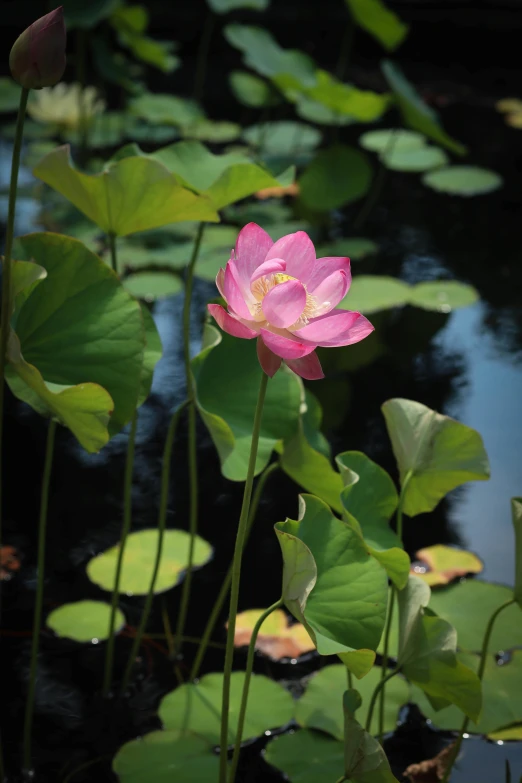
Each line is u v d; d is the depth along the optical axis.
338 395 4.36
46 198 6.06
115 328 3.04
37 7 8.26
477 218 6.23
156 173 3.08
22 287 2.92
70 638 3.51
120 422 3.04
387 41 6.52
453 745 3.25
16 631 3.53
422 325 4.95
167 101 7.21
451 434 3.12
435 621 2.96
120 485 3.95
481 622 3.51
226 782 3.14
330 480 3.26
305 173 6.20
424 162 6.84
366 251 5.68
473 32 8.92
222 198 3.31
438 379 4.44
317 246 5.74
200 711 3.34
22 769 3.25
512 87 8.55
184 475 4.00
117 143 6.98
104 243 5.56
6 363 2.95
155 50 6.88
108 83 8.16
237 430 3.22
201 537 3.79
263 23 9.01
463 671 2.94
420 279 5.37
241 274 2.85
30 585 3.64
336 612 2.92
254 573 3.70
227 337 3.27
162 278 5.11
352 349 4.71
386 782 2.89
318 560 2.95
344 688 3.38
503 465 4.06
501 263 5.61
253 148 7.08
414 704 3.38
